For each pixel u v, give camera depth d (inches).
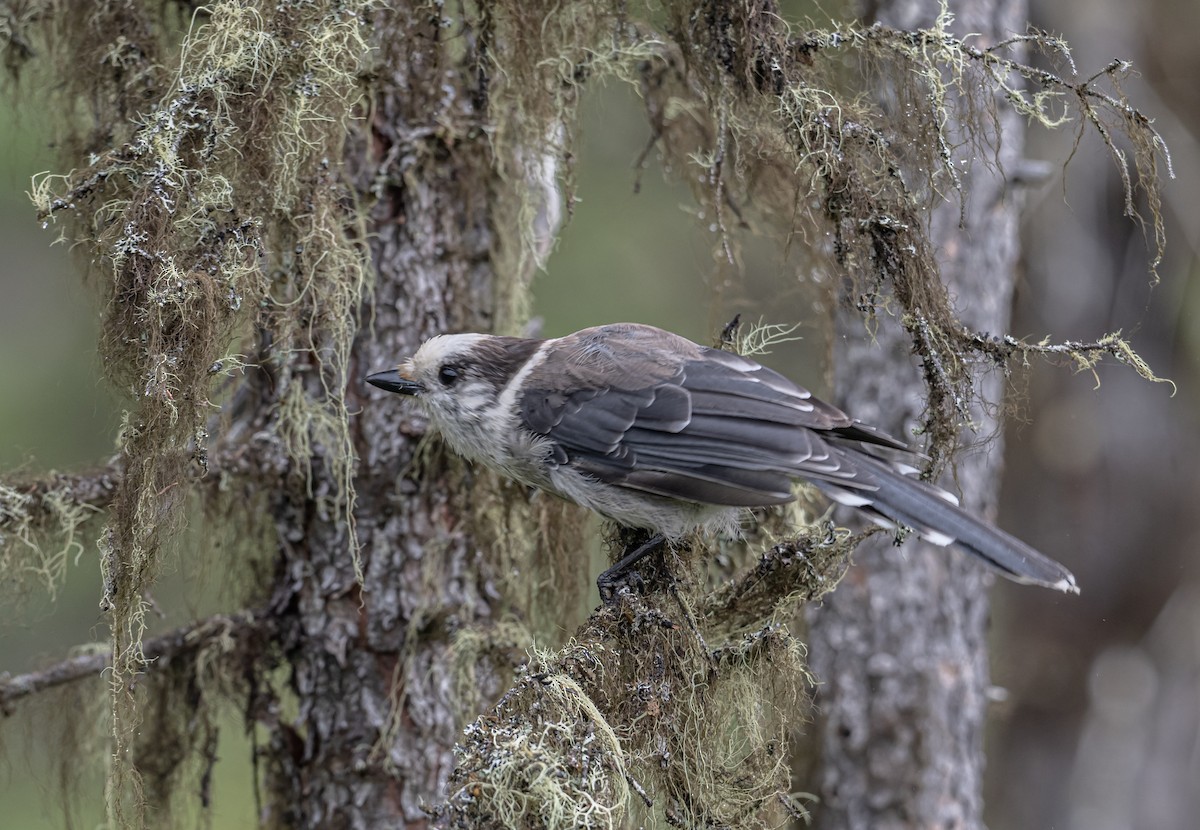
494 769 253.4
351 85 307.9
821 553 329.4
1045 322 590.9
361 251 343.0
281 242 316.5
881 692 434.9
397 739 345.7
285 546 351.6
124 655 276.1
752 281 566.3
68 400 575.2
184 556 346.9
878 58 318.3
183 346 275.4
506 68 340.8
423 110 346.6
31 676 327.0
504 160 362.0
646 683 293.4
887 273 312.8
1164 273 583.2
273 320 323.3
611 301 610.5
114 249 273.7
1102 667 636.7
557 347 346.0
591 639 295.1
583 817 249.8
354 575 347.9
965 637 442.3
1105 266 582.9
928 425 315.9
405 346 351.9
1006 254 428.8
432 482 352.2
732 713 318.3
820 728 443.8
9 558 314.8
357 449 348.5
